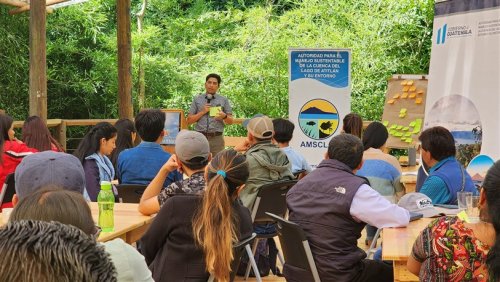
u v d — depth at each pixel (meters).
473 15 4.78
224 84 13.94
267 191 4.81
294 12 13.98
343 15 13.71
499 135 4.63
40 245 0.89
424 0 13.20
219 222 2.95
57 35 14.23
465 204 3.46
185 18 15.84
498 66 4.64
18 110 12.97
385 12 13.35
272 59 13.79
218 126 8.58
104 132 4.93
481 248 2.51
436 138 4.14
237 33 14.92
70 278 0.88
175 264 3.01
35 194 1.81
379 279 3.57
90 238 0.95
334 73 7.85
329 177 3.55
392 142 8.83
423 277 2.60
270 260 5.58
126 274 2.08
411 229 3.48
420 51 13.37
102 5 15.32
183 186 3.32
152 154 4.86
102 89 14.43
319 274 3.54
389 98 8.98
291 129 5.77
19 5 10.31
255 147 4.97
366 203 3.47
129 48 9.37
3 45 12.56
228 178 3.00
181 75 14.96
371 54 13.23
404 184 5.84
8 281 0.87
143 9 15.77
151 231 3.05
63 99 14.32
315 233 3.54
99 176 4.87
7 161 4.74
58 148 5.25
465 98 4.82
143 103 14.79
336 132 7.87
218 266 2.94
